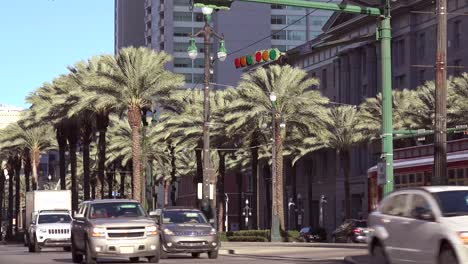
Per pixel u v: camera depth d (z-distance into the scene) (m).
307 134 56.16
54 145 74.12
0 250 40.12
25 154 75.44
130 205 23.62
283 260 24.59
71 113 49.75
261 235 55.19
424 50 69.88
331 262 22.53
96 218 22.88
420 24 70.38
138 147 49.50
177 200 124.69
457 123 52.38
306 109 52.84
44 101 57.84
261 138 58.25
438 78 21.41
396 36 73.56
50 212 37.12
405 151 35.25
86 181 57.09
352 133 65.19
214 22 140.62
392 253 15.94
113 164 84.81
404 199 15.85
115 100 49.00
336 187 84.06
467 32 63.94
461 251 13.37
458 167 30.22
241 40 140.12
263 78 52.91
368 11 21.98
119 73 48.25
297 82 53.03
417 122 55.62
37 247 35.44
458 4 65.44
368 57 78.06
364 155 78.88
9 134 72.19
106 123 52.75
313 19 144.62
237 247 36.00
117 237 22.06
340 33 82.94
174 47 144.88
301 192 92.31
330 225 85.50
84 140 56.88
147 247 22.33
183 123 57.50
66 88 53.03
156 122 64.94
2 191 93.19
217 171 82.25
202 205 35.25
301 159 79.88
